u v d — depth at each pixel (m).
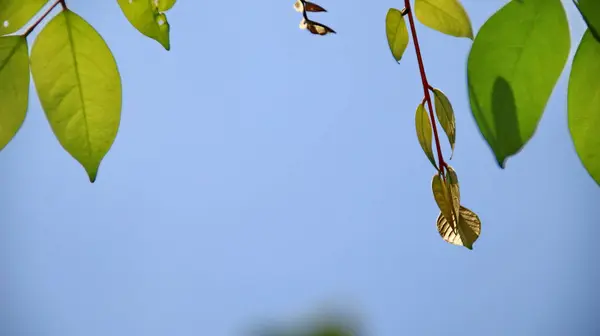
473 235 0.89
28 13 0.91
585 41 0.86
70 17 0.91
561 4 0.86
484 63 0.85
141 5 0.92
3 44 0.90
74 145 0.91
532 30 0.85
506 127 0.85
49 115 0.91
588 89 0.86
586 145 0.87
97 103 0.91
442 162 0.89
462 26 0.92
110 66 0.91
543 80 0.85
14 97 0.90
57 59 0.91
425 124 0.90
